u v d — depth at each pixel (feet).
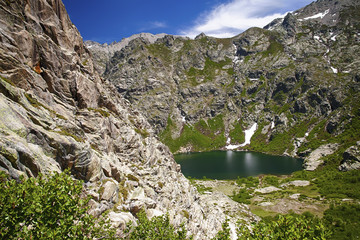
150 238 74.84
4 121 61.16
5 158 54.39
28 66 90.74
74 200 46.09
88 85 122.42
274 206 312.09
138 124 192.54
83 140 92.02
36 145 68.44
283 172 570.46
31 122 72.02
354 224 222.07
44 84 96.17
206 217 175.32
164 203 127.54
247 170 607.37
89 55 140.67
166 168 177.27
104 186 88.28
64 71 109.09
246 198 367.04
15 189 40.50
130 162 136.67
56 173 47.26
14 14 88.33
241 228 64.49
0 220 37.50
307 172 518.78
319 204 301.22
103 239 61.46
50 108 92.38
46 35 101.45
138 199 103.30
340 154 547.49
